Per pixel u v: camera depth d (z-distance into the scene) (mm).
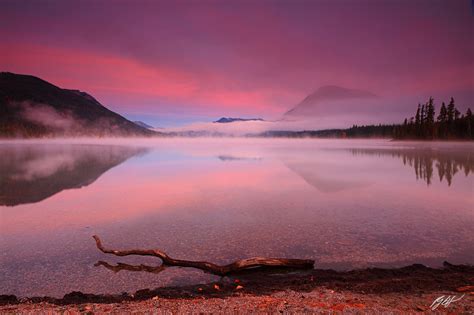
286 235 14336
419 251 12047
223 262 11367
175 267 10906
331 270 10273
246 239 13891
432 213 18406
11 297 8398
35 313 6875
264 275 10070
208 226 16062
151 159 70062
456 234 14188
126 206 21328
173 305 7297
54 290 9141
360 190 27625
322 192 26688
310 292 8258
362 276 9547
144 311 6828
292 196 24797
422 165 50500
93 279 9922
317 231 14906
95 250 12695
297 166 51906
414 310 6684
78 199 24141
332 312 6527
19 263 11297
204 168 49125
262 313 6574
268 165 53812
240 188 29188
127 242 13734
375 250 12211
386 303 7180
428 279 9047
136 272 10469
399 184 31125
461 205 20750
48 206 21531
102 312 6828
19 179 36906
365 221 16688
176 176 38812
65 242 13773
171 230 15445
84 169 48188
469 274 9523
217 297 8094
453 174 38875
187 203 22172
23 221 17422
